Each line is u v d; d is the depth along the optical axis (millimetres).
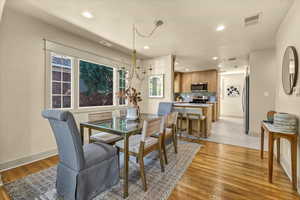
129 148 1748
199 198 1496
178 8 1964
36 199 1479
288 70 1981
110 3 1881
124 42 3256
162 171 1996
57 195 1533
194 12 2055
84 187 1380
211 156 2529
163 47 3561
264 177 1884
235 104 7613
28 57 2260
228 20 2262
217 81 6578
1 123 2014
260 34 2770
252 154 2625
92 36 2957
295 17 1782
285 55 2113
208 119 3838
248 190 1625
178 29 2586
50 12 2123
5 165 2043
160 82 4488
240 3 1842
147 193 1565
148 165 2195
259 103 3783
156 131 1872
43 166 2143
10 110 2090
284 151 2129
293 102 1846
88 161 1424
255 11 2012
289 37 1979
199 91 6762
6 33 2031
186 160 2363
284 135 1695
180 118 3846
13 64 2107
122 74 4191
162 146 2188
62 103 2812
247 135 3932
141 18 2238
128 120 2311
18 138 2168
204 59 4656
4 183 1726
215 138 3641
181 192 1588
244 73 7336
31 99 2303
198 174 1946
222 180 1814
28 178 1830
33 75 2322
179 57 4457
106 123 2064
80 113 3084
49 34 2494
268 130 1873
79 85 3115
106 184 1606
